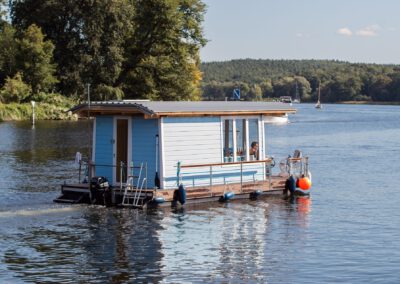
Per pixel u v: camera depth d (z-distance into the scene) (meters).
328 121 132.38
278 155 59.94
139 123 30.33
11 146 59.25
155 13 97.19
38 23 102.62
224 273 20.67
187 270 20.89
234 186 32.00
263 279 20.16
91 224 26.67
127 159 30.61
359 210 31.38
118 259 21.94
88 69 100.25
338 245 24.28
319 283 19.84
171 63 101.31
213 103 33.28
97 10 96.94
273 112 33.84
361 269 21.23
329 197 35.06
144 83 102.44
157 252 22.83
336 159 56.84
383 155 60.72
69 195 31.23
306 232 26.28
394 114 179.00
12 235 24.89
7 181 38.34
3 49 104.06
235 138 32.78
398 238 25.50
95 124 31.62
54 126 85.19
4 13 119.69
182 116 30.44
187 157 30.72
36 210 29.17
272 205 31.42
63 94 105.81
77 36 100.25
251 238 25.08
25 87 100.25
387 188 39.03
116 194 29.98
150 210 29.25
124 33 98.94
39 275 20.16
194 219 27.86
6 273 20.31
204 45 101.88
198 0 100.81
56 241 24.09
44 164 46.75
